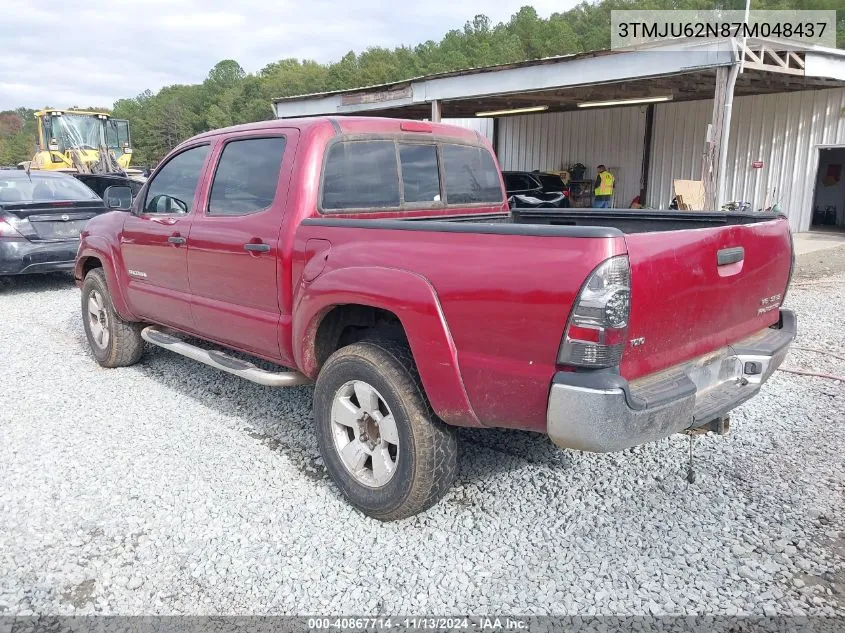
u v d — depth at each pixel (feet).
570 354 8.40
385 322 11.71
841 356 20.02
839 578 9.38
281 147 12.73
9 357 20.58
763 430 14.46
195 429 14.75
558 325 8.44
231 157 13.96
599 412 8.27
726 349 10.91
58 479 12.38
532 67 42.86
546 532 10.57
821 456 13.15
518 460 13.19
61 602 9.02
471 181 15.66
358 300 10.52
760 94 57.88
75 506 11.42
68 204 31.42
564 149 75.25
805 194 56.44
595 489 11.96
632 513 11.12
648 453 13.42
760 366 11.05
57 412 15.78
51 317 26.61
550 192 57.88
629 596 9.02
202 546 10.28
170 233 15.19
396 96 52.26
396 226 10.37
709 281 9.78
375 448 10.87
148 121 419.54
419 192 14.30
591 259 8.16
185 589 9.29
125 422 15.16
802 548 10.07
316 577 9.51
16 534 10.59
